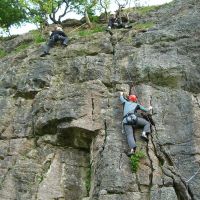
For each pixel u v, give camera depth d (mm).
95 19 20109
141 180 10914
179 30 14898
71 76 14492
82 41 15891
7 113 14000
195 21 15141
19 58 16250
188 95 12852
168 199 10438
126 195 10664
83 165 12508
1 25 22562
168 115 12352
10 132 13398
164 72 13664
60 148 12867
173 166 11234
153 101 12805
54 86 14203
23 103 14234
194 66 13805
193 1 16688
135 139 11805
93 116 12703
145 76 13734
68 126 12602
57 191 11914
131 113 11758
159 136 11859
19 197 11719
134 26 16500
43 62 15133
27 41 18938
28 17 21281
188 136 11781
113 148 11602
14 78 15047
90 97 13133
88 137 12594
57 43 16250
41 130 13156
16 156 12688
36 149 12891
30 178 12031
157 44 14547
